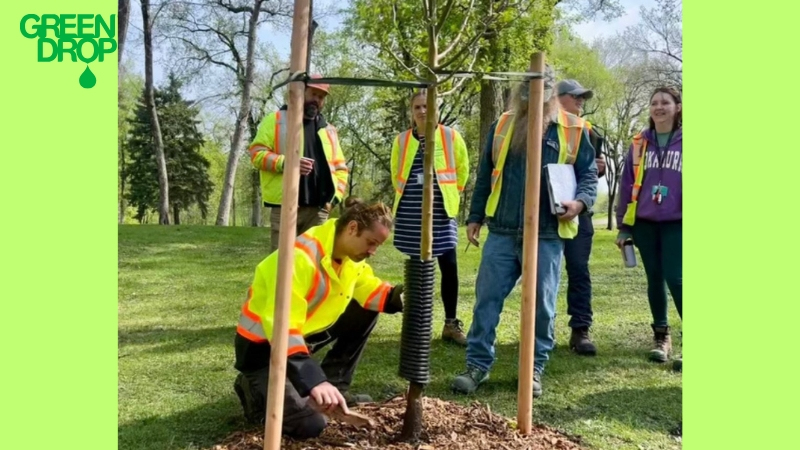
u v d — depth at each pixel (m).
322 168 4.87
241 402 3.29
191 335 5.18
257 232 13.99
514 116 3.94
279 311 2.52
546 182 3.86
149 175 34.75
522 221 3.84
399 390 3.85
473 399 3.74
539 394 3.85
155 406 3.59
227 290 7.25
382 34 3.10
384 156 29.02
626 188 4.77
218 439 3.13
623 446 3.18
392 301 3.35
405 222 4.83
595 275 8.16
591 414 3.59
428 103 2.87
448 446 2.94
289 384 3.02
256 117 23.81
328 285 2.97
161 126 34.09
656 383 4.12
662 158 4.57
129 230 13.61
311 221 4.89
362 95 27.66
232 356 4.57
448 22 3.33
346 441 2.98
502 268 3.89
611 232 15.70
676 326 5.63
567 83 4.53
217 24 24.17
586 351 4.72
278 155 4.73
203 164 36.28
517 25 3.64
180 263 9.32
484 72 2.96
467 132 23.64
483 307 3.92
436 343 4.94
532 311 3.17
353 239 2.93
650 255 4.68
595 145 4.90
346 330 3.46
